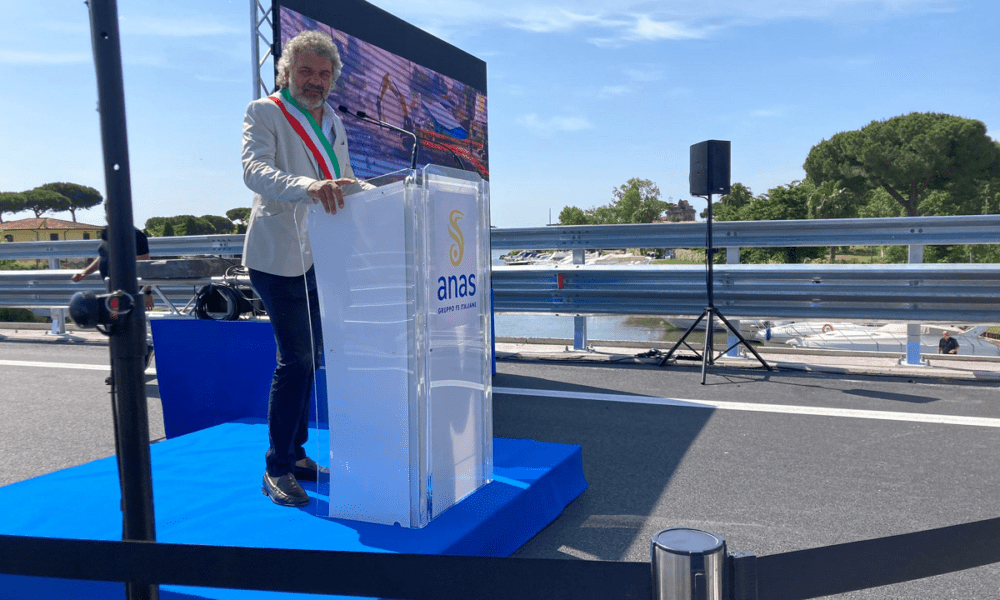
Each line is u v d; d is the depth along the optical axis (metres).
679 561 0.91
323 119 2.69
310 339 2.52
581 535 2.58
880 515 2.76
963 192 81.00
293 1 4.59
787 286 5.96
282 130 2.52
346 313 2.27
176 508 2.39
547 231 6.68
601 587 0.96
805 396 4.87
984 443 3.73
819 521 2.70
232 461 2.99
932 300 5.60
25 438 4.05
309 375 2.56
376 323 2.22
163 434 4.32
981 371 5.52
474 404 2.50
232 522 2.26
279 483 2.47
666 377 5.62
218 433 3.50
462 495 2.43
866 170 86.31
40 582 1.82
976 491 3.02
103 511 2.36
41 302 8.43
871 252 72.81
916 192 83.94
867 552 0.99
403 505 2.21
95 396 5.17
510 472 2.72
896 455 3.54
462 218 2.41
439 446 2.30
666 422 4.22
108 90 1.29
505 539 2.39
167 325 4.17
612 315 6.57
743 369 5.90
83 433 4.15
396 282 2.17
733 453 3.60
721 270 6.12
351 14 5.12
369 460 2.26
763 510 2.82
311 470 2.74
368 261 2.21
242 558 1.04
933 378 5.43
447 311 2.33
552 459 2.89
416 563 1.00
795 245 5.93
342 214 2.24
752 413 4.41
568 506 2.88
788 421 4.21
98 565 1.08
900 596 2.12
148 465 1.35
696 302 6.29
